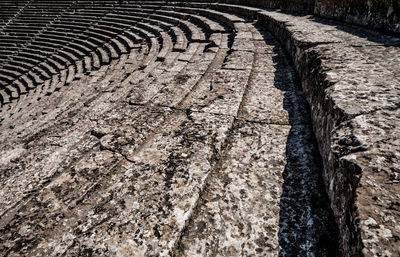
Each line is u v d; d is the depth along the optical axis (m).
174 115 3.17
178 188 1.93
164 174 2.09
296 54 4.45
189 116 3.06
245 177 2.13
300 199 1.88
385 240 0.94
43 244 1.65
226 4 15.64
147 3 22.66
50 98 12.18
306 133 2.64
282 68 4.65
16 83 17.92
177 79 4.62
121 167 2.30
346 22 6.36
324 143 2.10
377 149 1.31
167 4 20.98
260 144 2.54
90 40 20.09
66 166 2.55
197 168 2.14
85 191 2.05
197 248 1.55
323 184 1.99
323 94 2.21
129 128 2.92
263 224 1.70
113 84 9.38
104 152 2.54
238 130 2.80
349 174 1.30
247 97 3.58
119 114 3.36
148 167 2.20
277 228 1.67
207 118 2.96
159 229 1.60
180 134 2.67
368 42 3.92
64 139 3.13
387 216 1.01
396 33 4.36
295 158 2.31
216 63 6.42
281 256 1.50
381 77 2.16
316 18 7.92
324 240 1.56
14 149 3.41
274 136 2.65
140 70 10.30
